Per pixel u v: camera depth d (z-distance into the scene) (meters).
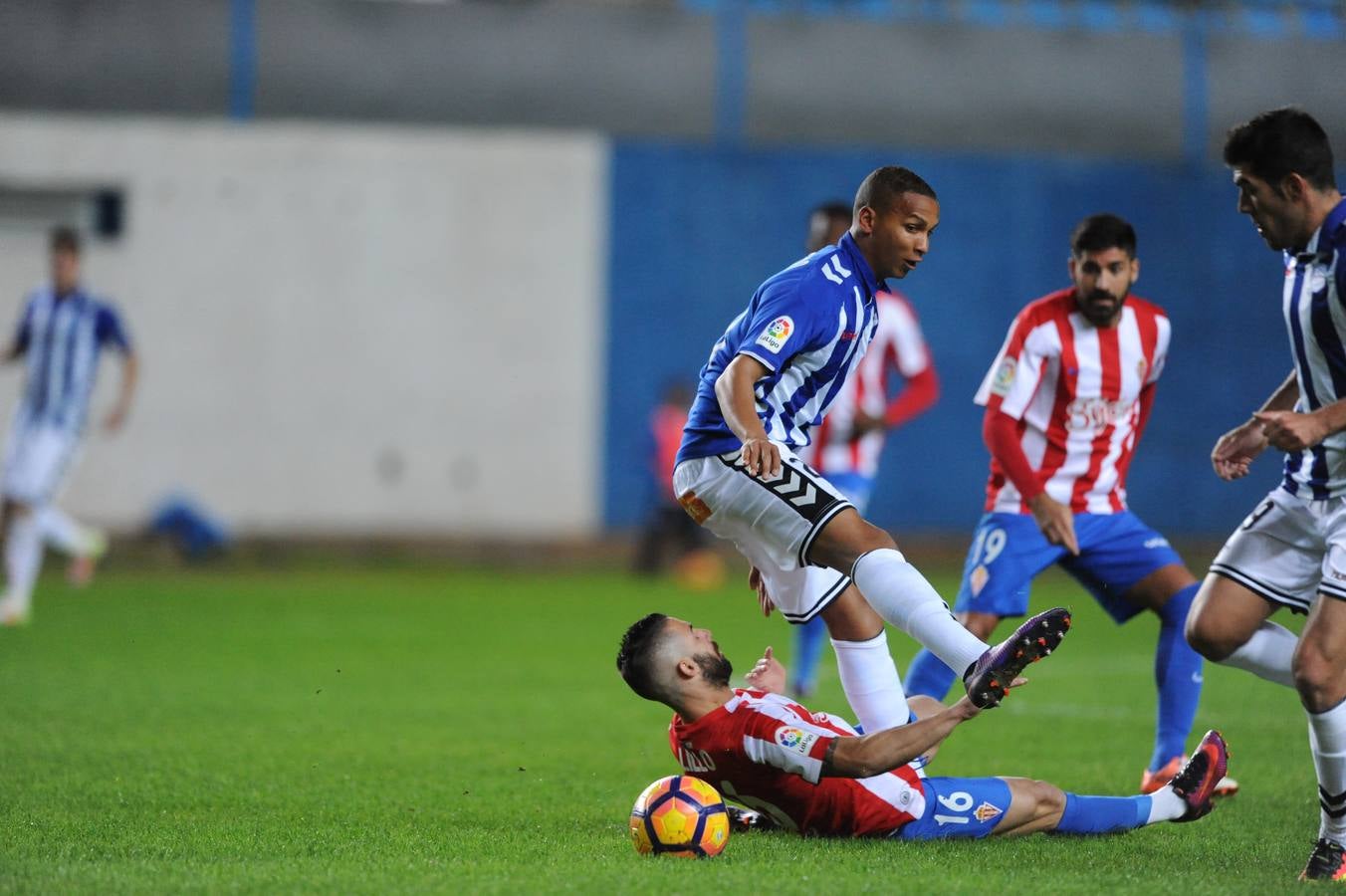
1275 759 23.44
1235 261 69.94
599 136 68.56
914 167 69.12
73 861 15.32
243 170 66.94
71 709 27.67
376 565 64.94
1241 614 17.06
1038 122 69.69
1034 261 69.50
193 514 64.12
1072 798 16.64
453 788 20.38
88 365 43.84
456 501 68.12
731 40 68.88
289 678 32.50
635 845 15.66
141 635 40.16
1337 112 70.81
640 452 68.75
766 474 15.80
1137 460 69.00
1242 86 70.56
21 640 38.69
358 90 67.69
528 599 52.16
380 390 67.75
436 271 68.00
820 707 29.34
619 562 67.38
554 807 19.05
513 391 68.31
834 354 17.30
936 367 68.62
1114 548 21.64
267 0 67.19
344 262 67.56
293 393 67.25
